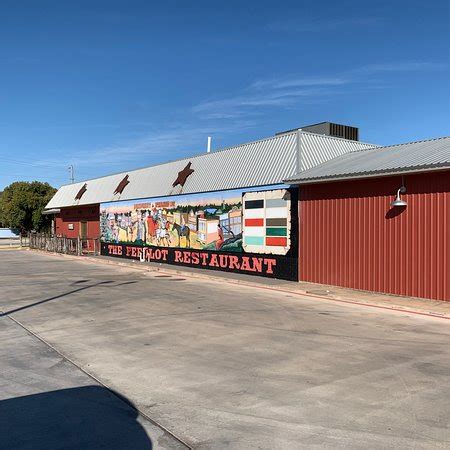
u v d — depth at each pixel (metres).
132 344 8.20
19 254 35.50
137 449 4.34
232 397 5.62
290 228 17.20
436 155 13.16
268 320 10.33
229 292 14.88
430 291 12.74
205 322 10.10
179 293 14.60
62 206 39.44
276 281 17.00
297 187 16.95
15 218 54.91
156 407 5.34
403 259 13.44
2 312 11.41
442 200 12.48
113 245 30.77
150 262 25.95
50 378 6.38
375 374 6.47
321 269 16.00
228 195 20.28
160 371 6.65
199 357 7.37
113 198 30.94
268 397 5.61
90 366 6.91
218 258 20.94
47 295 14.17
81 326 9.73
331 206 15.66
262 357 7.35
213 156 22.84
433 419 4.96
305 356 7.41
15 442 4.50
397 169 12.79
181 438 4.56
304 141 17.80
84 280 18.20
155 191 26.16
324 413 5.12
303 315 10.95
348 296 13.45
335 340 8.48
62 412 5.22
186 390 5.88
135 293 14.58
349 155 18.06
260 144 19.80
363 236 14.58
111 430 4.75
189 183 23.42
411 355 7.45
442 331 9.27
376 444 4.38
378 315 11.01
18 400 5.59
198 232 22.34
